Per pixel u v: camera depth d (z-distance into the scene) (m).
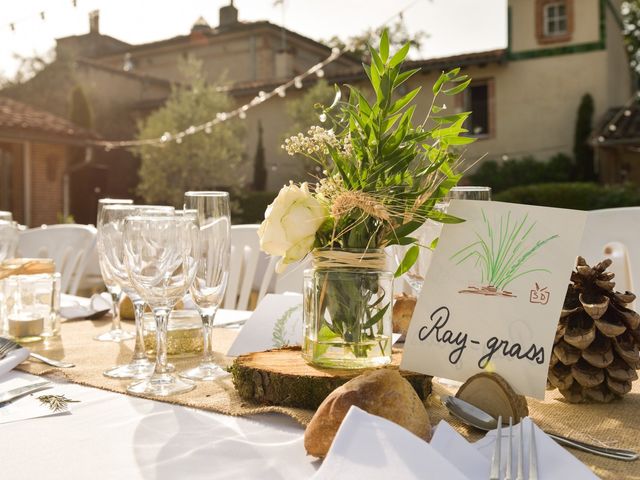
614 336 0.87
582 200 11.16
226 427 0.83
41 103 18.38
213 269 1.10
